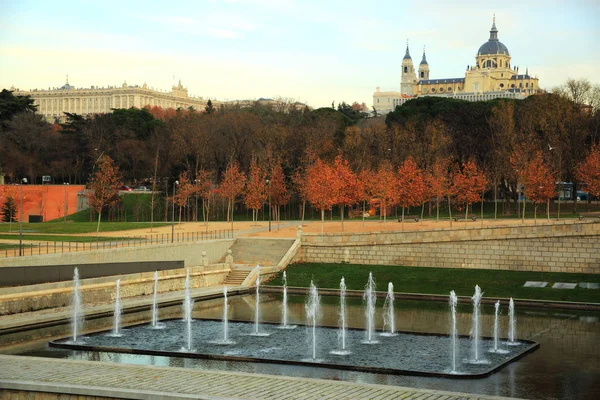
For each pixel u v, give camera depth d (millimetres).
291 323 66188
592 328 64562
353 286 90562
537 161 118500
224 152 169125
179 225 127438
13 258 70000
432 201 152625
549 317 71188
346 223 128250
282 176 137625
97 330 60625
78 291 71188
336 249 100500
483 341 57594
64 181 192875
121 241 95750
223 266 94688
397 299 84625
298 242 101688
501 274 90438
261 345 55188
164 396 34594
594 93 160250
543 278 88188
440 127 159375
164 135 178500
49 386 36250
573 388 42375
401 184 126062
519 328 64562
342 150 163250
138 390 35656
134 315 69938
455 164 140000
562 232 89625
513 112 157500
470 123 166125
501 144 143750
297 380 38875
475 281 89062
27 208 153875
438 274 92312
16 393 36750
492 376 45500
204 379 38969
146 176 177875
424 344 56062
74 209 158375
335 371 46719
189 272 88188
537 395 40750
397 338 58594
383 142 160375
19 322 59656
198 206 159625
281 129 169375
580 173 123812
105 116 199750
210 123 174750
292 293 88875
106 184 124375
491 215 140375
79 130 190250
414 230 97188
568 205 149125
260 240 104375
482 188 121875
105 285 74875
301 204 154875
